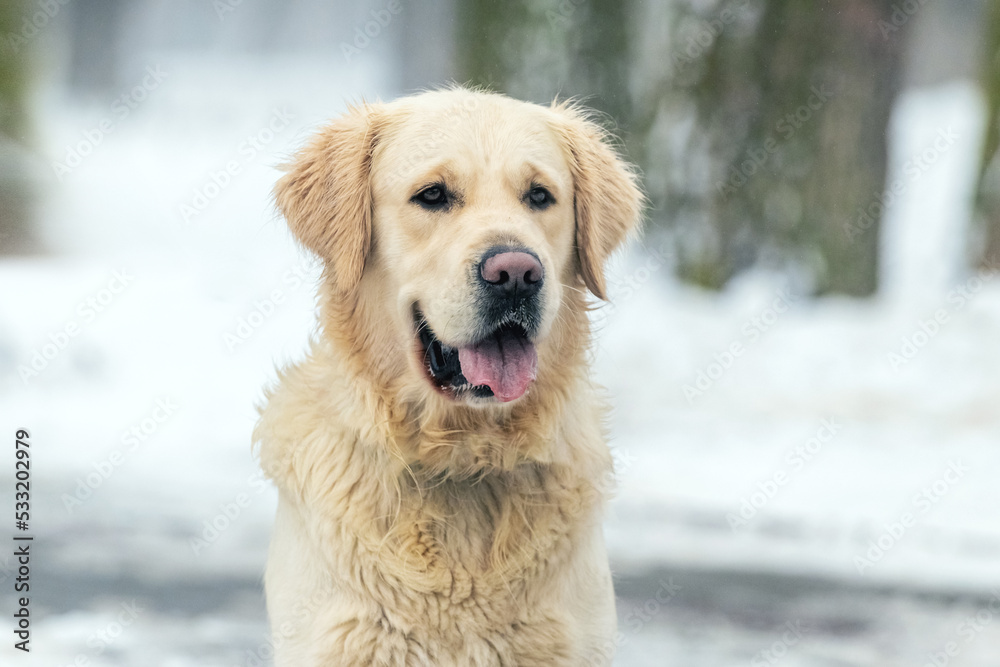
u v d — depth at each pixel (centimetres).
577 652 525
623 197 635
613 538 977
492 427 536
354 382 542
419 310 537
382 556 512
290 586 535
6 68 2430
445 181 543
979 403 1289
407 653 512
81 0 4250
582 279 601
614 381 1394
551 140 586
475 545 525
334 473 526
